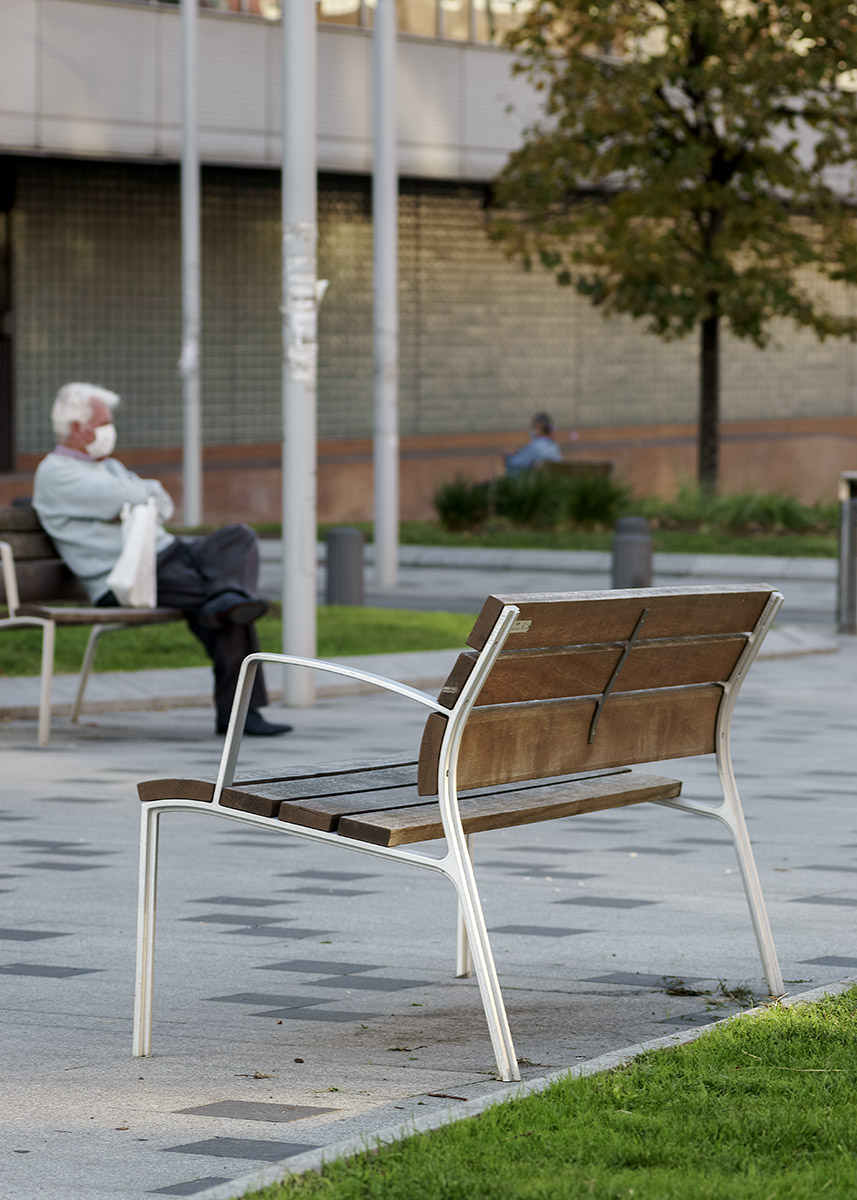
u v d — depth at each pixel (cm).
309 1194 1002
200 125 8269
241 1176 1082
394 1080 1291
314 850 2267
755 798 2667
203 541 3200
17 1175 1086
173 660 3975
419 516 10200
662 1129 1102
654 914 1881
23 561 3178
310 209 3541
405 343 10238
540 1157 1056
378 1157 1062
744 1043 1306
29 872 2086
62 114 7919
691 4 7706
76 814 2475
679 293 8294
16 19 7769
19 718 3438
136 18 8081
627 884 2044
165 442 9288
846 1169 1027
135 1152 1130
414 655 4141
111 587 3138
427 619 4816
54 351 8844
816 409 12575
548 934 1789
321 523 9306
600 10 7825
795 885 2041
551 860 2198
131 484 3197
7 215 8644
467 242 10475
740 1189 991
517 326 10744
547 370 10912
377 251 6262
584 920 1853
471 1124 1116
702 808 1605
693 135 8219
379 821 1330
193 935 1778
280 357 9725
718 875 2098
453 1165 1036
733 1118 1121
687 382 11694
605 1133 1092
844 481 5291
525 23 8150
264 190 9594
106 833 2342
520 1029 1436
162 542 3183
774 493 8644
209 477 9288
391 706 3684
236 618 3141
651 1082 1207
